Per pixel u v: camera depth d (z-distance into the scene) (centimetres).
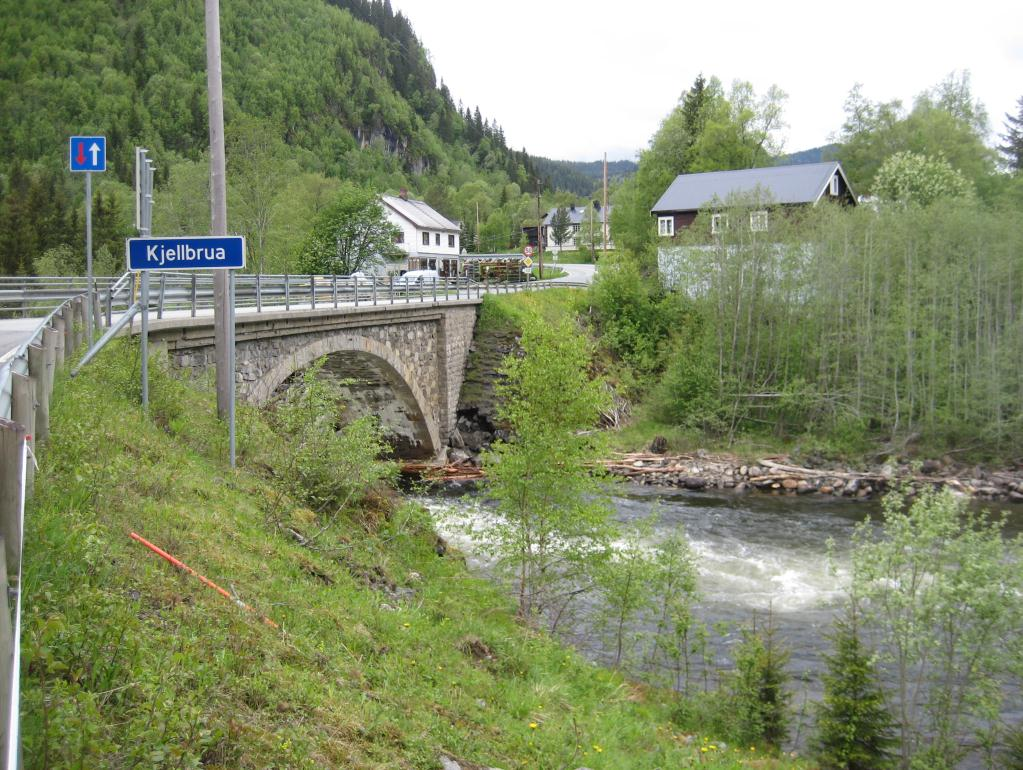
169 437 1176
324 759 528
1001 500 3419
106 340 1302
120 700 436
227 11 16425
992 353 3728
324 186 7275
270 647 646
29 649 404
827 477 3584
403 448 3838
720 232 4347
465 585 1491
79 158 1364
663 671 1591
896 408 3859
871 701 1327
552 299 5091
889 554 1427
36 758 361
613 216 8744
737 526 2891
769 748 1300
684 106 7700
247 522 971
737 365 4203
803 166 5922
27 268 6562
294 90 15888
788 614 1991
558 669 1209
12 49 13825
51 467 693
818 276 4181
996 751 1394
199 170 5450
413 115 19638
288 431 1387
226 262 1134
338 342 2628
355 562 1136
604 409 1692
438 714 726
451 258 8925
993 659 1345
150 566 646
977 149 7338
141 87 13625
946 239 4056
